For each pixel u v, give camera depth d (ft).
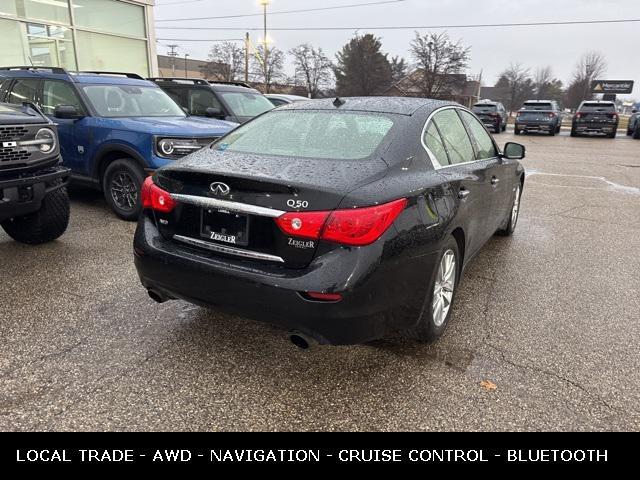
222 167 8.71
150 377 8.70
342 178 7.99
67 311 11.03
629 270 14.87
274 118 10.94
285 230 7.73
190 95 29.55
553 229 19.62
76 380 8.54
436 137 10.34
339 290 7.47
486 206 12.52
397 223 7.91
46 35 38.88
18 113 13.42
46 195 14.23
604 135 77.05
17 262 14.02
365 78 180.14
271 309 7.82
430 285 8.95
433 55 143.02
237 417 7.80
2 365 8.90
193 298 8.70
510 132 85.56
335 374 8.96
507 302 12.29
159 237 9.32
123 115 20.25
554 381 8.90
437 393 8.48
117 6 44.34
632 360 9.68
